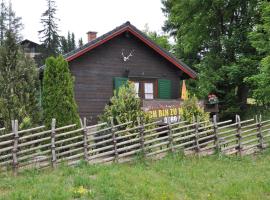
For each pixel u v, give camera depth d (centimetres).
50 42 6519
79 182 1130
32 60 1518
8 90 1438
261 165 1563
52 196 1028
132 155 1481
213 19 3466
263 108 3188
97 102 2227
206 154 1650
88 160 1375
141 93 2378
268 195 1225
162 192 1125
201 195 1172
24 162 1276
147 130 1521
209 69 3281
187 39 3541
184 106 1770
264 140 1861
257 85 3058
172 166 1411
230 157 1645
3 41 1505
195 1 3388
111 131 1441
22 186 1116
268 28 2642
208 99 2966
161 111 2105
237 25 3353
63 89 1552
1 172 1233
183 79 2611
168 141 1565
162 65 2455
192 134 1628
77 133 1470
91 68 2222
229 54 3334
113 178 1190
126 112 1567
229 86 3362
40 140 1307
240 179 1333
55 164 1309
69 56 2105
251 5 3206
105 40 2202
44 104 1552
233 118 3338
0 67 1459
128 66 2334
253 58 3172
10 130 1404
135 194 1097
